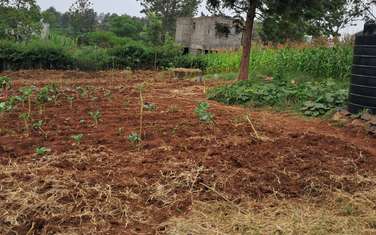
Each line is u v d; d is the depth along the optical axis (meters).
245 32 11.72
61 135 5.20
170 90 10.57
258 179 4.08
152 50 19.50
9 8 20.97
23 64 17.06
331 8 11.83
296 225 3.28
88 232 3.07
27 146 4.72
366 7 18.05
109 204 3.45
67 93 8.46
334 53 12.48
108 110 6.84
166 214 3.38
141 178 3.96
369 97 6.45
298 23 12.02
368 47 6.37
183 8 35.16
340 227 3.31
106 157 4.44
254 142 5.16
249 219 3.34
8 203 3.37
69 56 17.73
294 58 13.73
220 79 14.11
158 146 4.86
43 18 23.86
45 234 3.03
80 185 3.72
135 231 3.12
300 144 5.16
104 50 19.36
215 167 4.26
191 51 29.33
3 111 6.18
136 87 10.77
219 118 6.46
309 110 7.36
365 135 5.99
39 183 3.73
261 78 13.51
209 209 3.49
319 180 4.12
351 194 3.92
